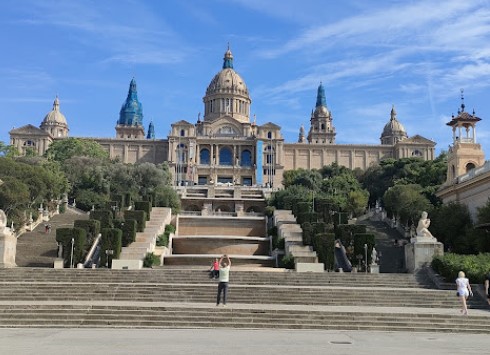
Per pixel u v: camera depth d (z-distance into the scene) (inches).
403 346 718.5
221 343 708.0
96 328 875.4
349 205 3860.7
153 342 709.9
